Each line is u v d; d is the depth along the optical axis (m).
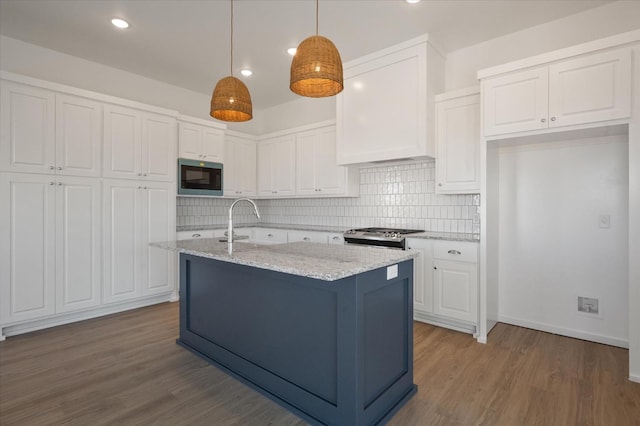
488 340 2.82
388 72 3.36
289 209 5.17
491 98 2.73
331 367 1.72
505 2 2.65
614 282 2.71
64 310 3.08
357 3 2.67
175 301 3.91
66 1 2.62
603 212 2.75
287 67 3.87
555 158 2.95
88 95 3.20
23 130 2.86
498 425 1.73
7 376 2.22
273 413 1.87
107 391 2.05
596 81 2.29
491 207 2.99
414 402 1.93
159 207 3.74
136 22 2.93
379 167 4.08
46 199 2.97
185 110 4.51
